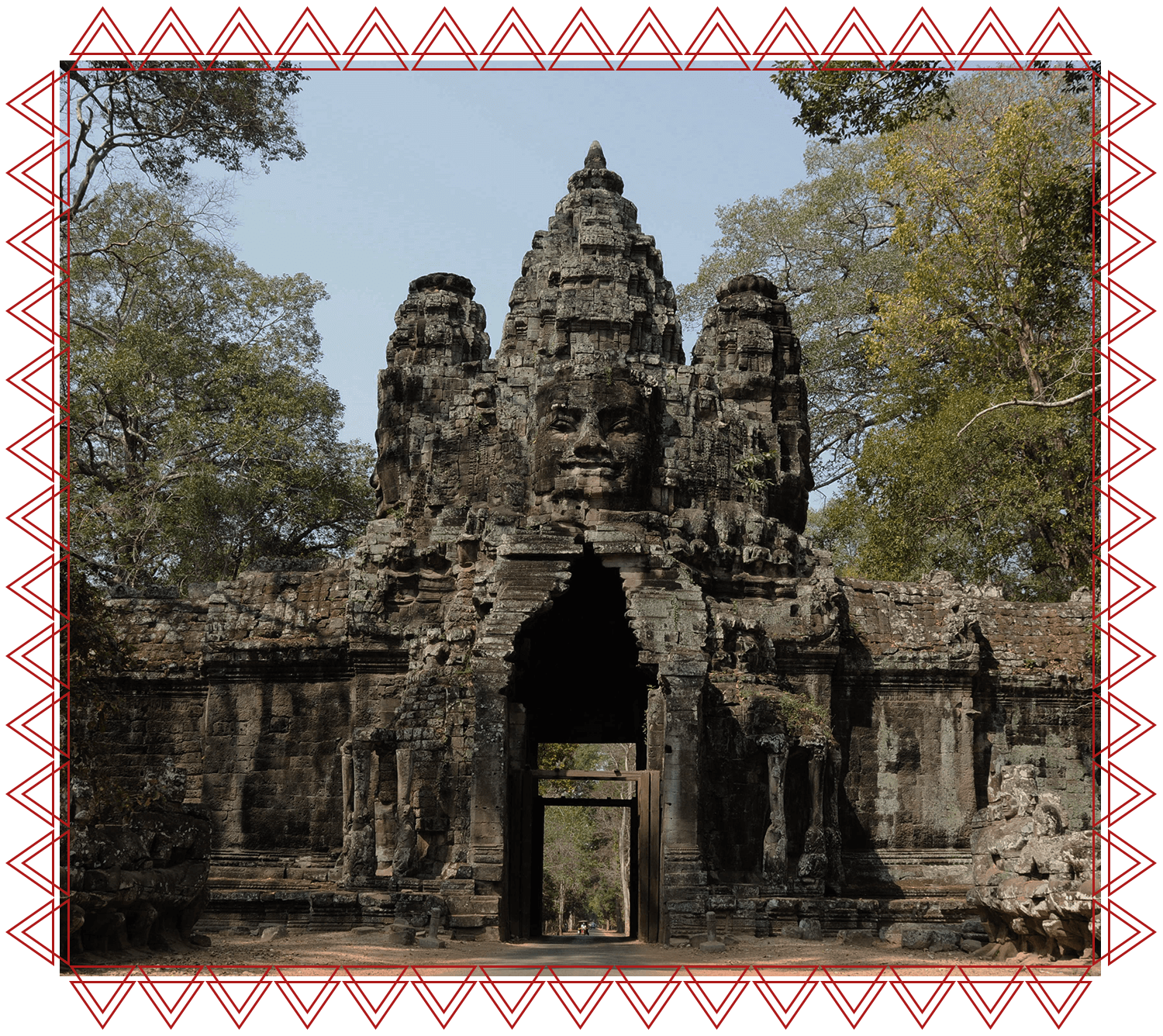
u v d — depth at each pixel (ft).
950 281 124.47
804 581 95.86
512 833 80.59
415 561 94.32
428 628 91.35
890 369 132.05
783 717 84.74
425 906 74.64
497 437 94.32
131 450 149.07
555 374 91.86
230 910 76.38
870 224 163.53
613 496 87.66
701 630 82.79
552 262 100.07
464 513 93.91
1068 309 104.22
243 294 160.97
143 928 55.11
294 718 94.99
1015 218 113.80
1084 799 98.89
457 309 101.91
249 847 92.79
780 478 100.48
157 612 101.24
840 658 95.35
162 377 146.92
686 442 94.53
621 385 90.02
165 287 154.30
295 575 99.25
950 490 114.93
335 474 157.89
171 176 112.98
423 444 97.09
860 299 156.35
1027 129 112.78
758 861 82.02
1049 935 55.31
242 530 145.18
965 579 121.39
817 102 68.74
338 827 92.38
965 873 92.79
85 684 59.41
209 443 145.28
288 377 156.66
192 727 98.12
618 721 105.70
